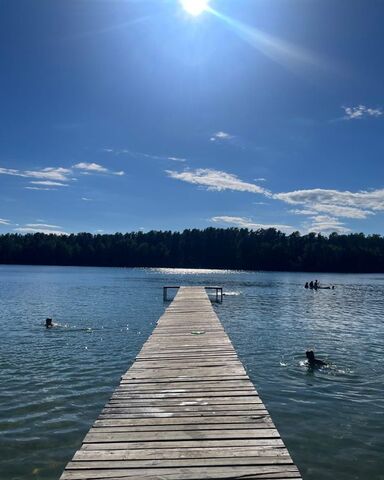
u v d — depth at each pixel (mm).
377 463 7699
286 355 16203
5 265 140500
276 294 48031
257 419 6312
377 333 21922
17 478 7059
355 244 145625
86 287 54125
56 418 9562
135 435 5695
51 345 17734
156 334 13570
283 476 4594
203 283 65562
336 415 9938
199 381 8359
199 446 5348
